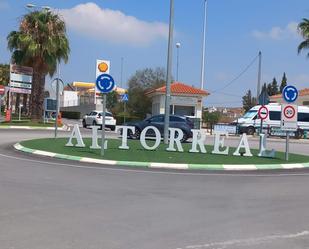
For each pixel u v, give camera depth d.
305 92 58.12
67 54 41.91
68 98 100.94
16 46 41.41
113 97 74.94
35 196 10.08
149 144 23.31
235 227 8.03
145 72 72.00
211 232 7.62
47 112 46.62
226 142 31.88
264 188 12.52
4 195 10.05
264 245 6.94
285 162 18.94
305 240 7.29
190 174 15.17
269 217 8.91
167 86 23.39
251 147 28.39
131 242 6.88
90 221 8.08
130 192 11.09
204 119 54.62
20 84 40.75
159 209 9.27
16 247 6.46
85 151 19.53
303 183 13.67
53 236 7.07
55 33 40.75
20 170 14.09
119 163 17.00
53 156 18.34
